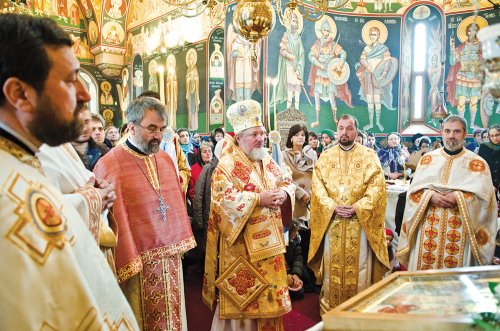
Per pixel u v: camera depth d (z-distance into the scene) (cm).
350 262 320
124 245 201
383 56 1237
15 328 73
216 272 257
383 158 834
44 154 130
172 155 375
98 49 1448
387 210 457
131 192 212
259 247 245
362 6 1219
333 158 335
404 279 124
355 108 1232
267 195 242
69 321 79
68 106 89
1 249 74
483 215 292
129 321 98
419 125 1242
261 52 1099
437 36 1202
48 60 84
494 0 1085
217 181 251
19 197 79
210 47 1168
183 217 235
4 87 82
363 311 100
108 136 515
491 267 131
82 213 126
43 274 77
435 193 298
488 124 1138
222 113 1170
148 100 218
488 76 81
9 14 84
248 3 251
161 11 1316
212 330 268
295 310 362
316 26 1176
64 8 1430
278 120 1120
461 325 91
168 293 220
